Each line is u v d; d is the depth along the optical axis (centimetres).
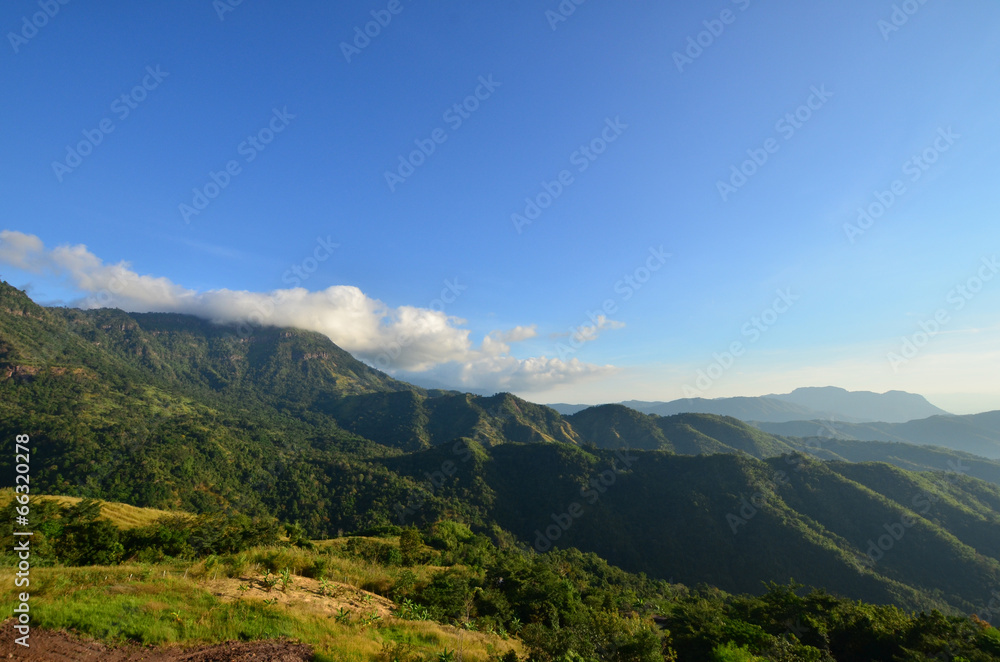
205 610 1251
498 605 2705
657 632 2095
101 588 1248
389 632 1491
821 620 2595
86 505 4231
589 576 6188
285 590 1602
